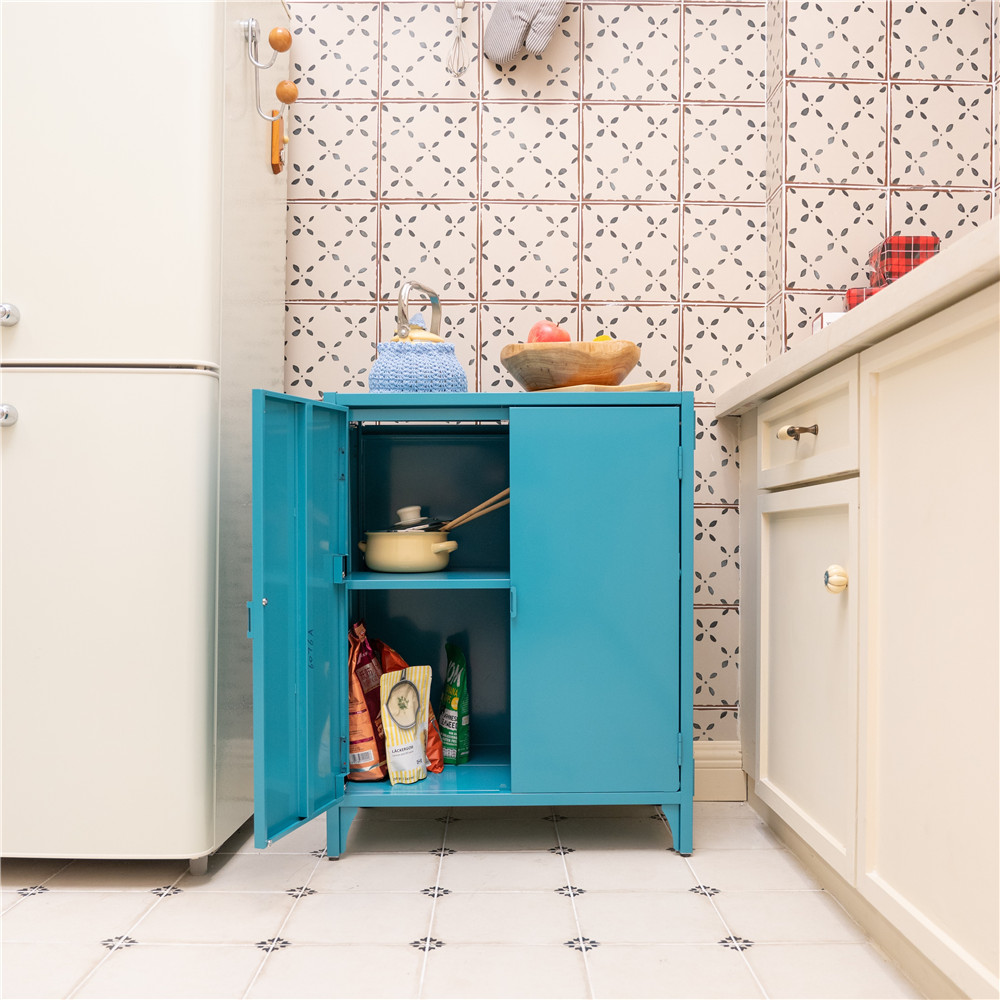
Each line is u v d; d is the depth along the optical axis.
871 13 1.85
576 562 1.54
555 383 1.63
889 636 1.14
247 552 1.61
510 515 1.54
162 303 1.41
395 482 1.93
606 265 1.93
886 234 1.85
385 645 1.78
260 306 1.70
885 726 1.15
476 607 1.91
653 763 1.53
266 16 1.73
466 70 1.93
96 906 1.34
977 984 0.91
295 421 1.44
